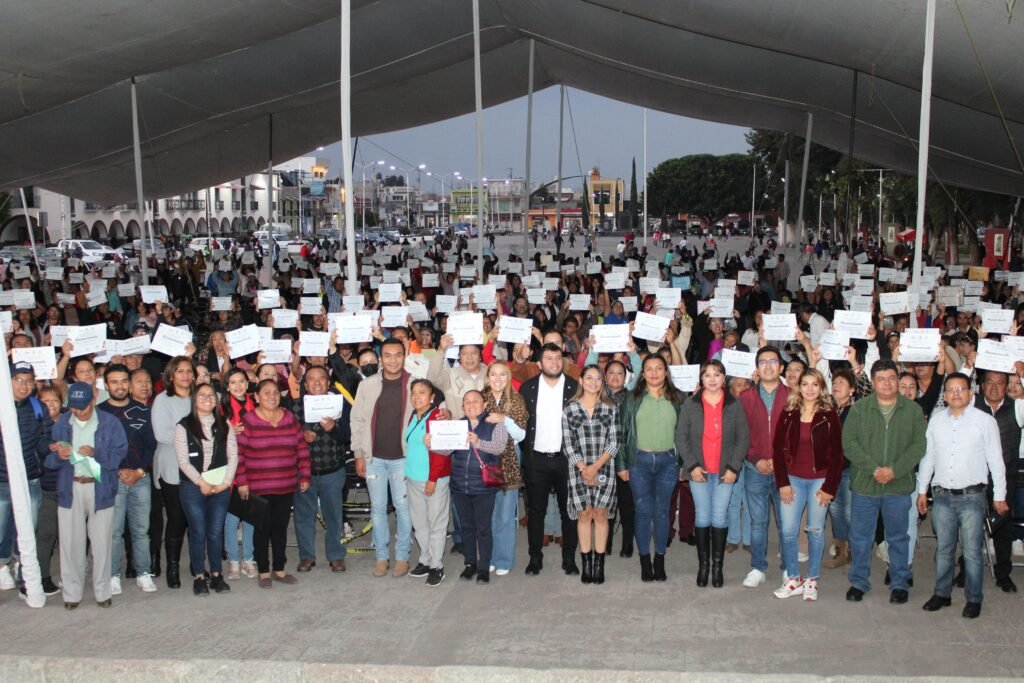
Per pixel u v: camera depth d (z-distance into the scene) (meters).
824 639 7.12
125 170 32.53
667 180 134.38
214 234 86.56
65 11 18.78
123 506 8.32
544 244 85.69
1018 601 7.92
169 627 7.59
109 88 24.72
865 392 9.33
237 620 7.73
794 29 18.47
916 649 6.91
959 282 19.33
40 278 26.91
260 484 8.41
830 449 7.84
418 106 34.19
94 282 19.58
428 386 8.56
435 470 8.44
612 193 143.88
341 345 10.96
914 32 16.73
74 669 6.78
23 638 7.39
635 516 8.54
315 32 25.22
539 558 8.80
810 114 30.30
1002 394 8.09
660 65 26.78
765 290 24.16
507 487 8.52
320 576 8.88
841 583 8.48
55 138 25.73
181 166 33.53
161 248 56.62
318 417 8.65
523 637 7.26
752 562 8.41
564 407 8.36
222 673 6.71
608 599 8.08
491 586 8.48
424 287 22.53
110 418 7.99
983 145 24.59
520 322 9.93
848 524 8.86
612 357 10.03
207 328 24.17
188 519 8.30
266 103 27.61
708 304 12.45
